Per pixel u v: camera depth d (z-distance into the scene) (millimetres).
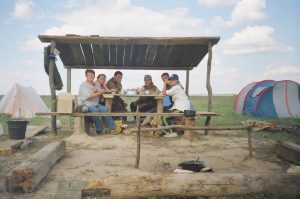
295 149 6883
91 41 10234
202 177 4930
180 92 10477
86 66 13367
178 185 4859
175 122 10219
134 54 12211
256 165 6668
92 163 6621
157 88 11984
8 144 7777
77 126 9703
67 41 10188
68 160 6867
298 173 5109
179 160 6992
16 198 4715
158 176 4883
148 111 11375
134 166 6348
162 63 13398
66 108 9641
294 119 15758
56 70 10414
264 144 9078
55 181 5398
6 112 15461
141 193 4820
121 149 8086
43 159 5547
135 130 6285
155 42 10367
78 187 4816
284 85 17500
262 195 4898
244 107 18281
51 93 10211
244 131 11680
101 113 9828
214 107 25531
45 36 9984
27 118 15438
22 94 15930
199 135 10383
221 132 11336
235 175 4980
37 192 4934
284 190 4973
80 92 10414
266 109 17281
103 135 10125
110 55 12266
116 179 4852
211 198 4844
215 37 10375
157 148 8242
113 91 10852
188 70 13703
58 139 9617
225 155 7547
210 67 10609
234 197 4871
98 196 4793
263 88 17734
